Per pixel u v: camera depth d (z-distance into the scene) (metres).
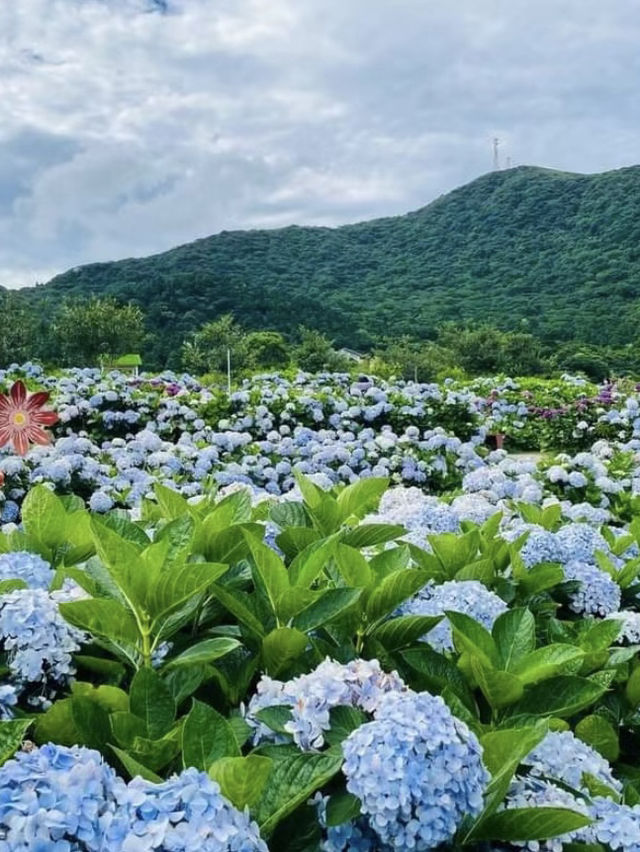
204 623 1.91
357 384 10.52
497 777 1.22
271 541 2.32
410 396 9.96
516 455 11.82
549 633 2.04
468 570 2.22
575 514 4.05
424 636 1.86
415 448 8.21
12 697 1.47
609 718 1.79
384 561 2.04
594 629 1.87
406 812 1.13
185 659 1.52
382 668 1.72
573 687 1.56
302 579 1.77
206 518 2.09
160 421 8.74
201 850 0.98
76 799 1.03
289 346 37.59
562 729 1.55
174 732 1.31
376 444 8.14
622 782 1.60
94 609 1.56
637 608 2.55
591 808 1.36
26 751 1.33
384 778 1.14
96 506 5.50
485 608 1.92
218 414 9.16
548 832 1.21
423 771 1.14
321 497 2.44
